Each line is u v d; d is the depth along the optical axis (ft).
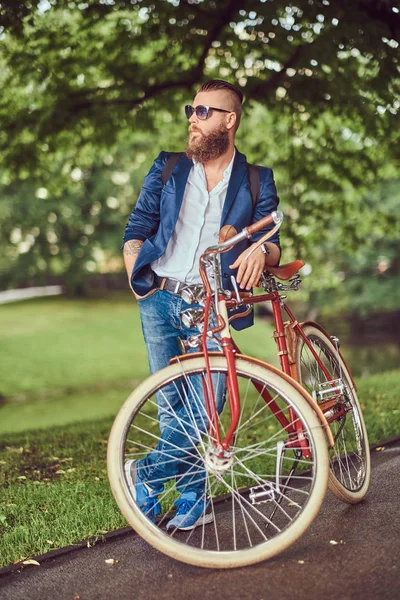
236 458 9.89
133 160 60.95
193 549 9.57
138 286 10.70
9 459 19.56
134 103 36.09
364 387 29.89
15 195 117.29
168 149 45.03
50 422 52.60
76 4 30.25
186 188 10.82
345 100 31.07
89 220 125.59
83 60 34.19
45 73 33.63
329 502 11.89
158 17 30.45
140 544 10.67
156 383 9.84
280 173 43.11
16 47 32.71
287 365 11.01
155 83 35.35
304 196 44.93
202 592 8.86
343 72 29.25
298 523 9.55
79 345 98.43
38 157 38.17
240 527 11.02
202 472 10.64
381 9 25.40
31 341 99.86
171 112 37.68
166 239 10.65
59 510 12.87
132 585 9.24
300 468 14.66
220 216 10.78
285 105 34.50
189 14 30.37
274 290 11.12
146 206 11.15
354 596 8.43
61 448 20.98
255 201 10.91
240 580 9.11
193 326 10.17
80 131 37.47
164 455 10.61
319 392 11.37
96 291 151.94
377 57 26.71
